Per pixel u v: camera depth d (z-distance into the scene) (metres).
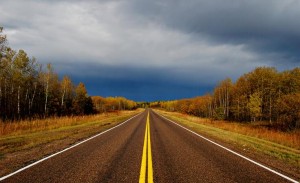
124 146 12.16
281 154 11.32
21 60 40.16
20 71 40.44
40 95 53.22
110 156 9.59
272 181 6.66
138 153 10.36
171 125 27.84
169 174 7.18
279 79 53.03
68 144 12.48
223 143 14.05
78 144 12.51
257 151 11.78
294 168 8.41
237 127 27.91
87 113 64.88
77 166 7.89
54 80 57.28
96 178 6.62
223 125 30.81
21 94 47.38
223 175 7.18
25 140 13.75
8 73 40.06
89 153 10.12
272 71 54.31
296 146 16.50
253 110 50.81
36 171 7.20
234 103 65.62
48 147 11.50
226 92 72.25
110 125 26.12
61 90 60.12
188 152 10.88
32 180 6.32
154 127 24.53
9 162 8.34
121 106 159.88
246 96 57.25
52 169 7.46
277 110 47.28
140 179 6.58
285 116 41.97
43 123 24.30
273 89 51.84
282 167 8.44
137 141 14.12
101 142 13.37
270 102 51.34
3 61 37.56
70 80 62.44
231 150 11.63
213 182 6.49
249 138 17.70
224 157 9.89
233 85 67.88
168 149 11.57
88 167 7.79
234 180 6.70
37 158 9.02
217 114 56.38
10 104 45.47
